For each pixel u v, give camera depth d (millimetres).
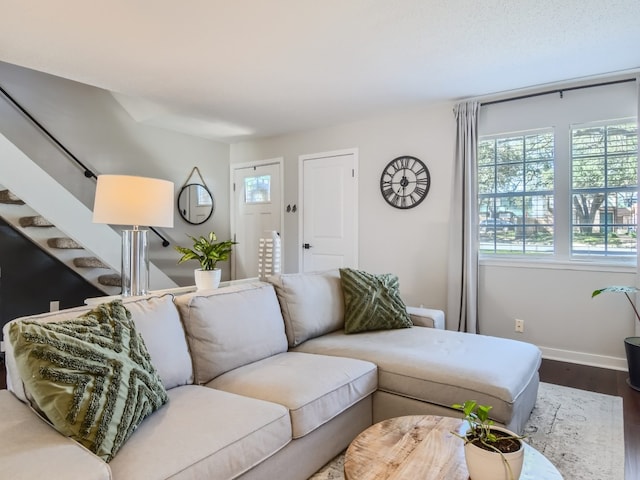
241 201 5754
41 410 1341
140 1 2205
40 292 4109
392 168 4414
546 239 3689
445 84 3525
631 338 3080
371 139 4562
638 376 2889
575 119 3510
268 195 5477
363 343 2518
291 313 2617
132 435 1370
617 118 3354
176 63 3043
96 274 4391
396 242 4418
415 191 4266
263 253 3324
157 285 4844
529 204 3756
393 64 3088
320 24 2477
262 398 1767
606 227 3449
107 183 2352
